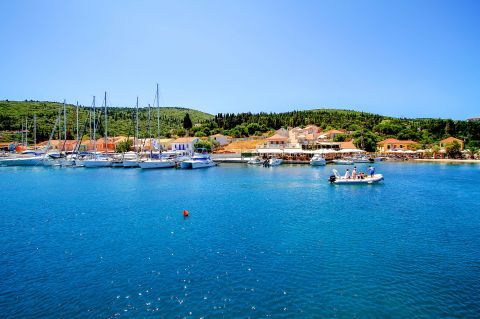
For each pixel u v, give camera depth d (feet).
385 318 52.01
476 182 195.31
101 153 351.87
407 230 95.50
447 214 114.73
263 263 72.08
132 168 294.05
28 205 133.08
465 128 500.74
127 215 115.44
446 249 80.12
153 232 94.99
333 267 69.82
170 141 465.06
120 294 59.57
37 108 588.50
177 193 161.58
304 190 168.76
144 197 150.61
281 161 336.90
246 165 328.70
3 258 75.97
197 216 113.39
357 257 75.15
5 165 317.22
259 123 588.91
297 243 84.48
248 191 166.50
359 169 282.56
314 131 506.07
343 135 464.24
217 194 158.20
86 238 89.97
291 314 53.11
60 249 81.66
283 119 632.38
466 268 69.21
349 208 124.98
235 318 52.21
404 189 169.99
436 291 59.98
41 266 71.46
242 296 58.49
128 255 77.36
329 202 136.77
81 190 172.14
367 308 54.70
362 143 418.72
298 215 114.01
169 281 64.18
